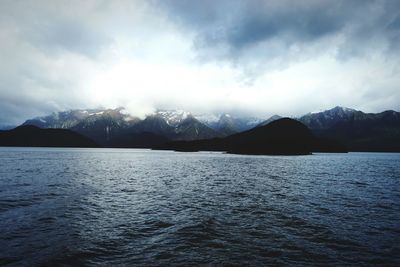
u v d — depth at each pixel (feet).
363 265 57.62
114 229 81.56
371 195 142.82
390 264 58.13
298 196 139.44
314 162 467.11
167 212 103.35
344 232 79.51
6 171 255.91
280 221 91.25
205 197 135.95
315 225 86.58
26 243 68.95
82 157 593.83
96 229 81.35
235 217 96.43
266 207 112.88
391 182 199.00
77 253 63.05
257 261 59.31
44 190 150.51
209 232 79.15
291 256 62.08
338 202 123.85
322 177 231.30
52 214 97.81
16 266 56.08
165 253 63.62
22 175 223.92
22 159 468.75
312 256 62.13
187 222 89.56
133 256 61.82
